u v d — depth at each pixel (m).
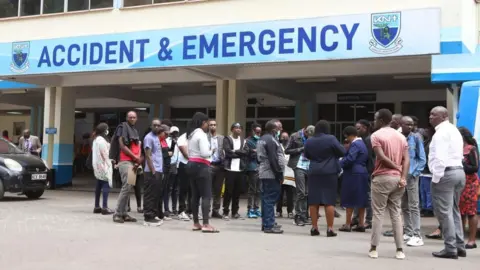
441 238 8.88
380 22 12.28
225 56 13.74
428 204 9.63
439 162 7.05
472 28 13.77
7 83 20.02
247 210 12.26
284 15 14.36
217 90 16.36
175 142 11.20
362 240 8.60
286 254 7.32
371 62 14.27
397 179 6.99
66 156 19.20
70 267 6.36
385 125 7.29
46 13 17.98
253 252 7.43
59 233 8.78
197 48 14.08
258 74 15.66
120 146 10.06
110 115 26.66
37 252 7.21
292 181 10.93
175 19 15.77
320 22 12.85
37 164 14.16
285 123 21.61
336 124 21.16
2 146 14.70
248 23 13.55
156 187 9.91
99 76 18.25
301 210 10.32
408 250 7.77
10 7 18.64
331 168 8.88
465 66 11.08
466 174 7.86
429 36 11.84
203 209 9.18
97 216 11.04
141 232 9.02
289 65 14.74
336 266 6.59
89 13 17.17
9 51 16.88
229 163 11.10
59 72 15.98
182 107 23.59
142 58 14.73
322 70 14.91
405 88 19.77
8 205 12.91
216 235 8.86
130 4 16.56
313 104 21.28
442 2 12.43
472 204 7.88
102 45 15.30
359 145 9.32
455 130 7.16
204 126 9.24
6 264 6.48
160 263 6.63
